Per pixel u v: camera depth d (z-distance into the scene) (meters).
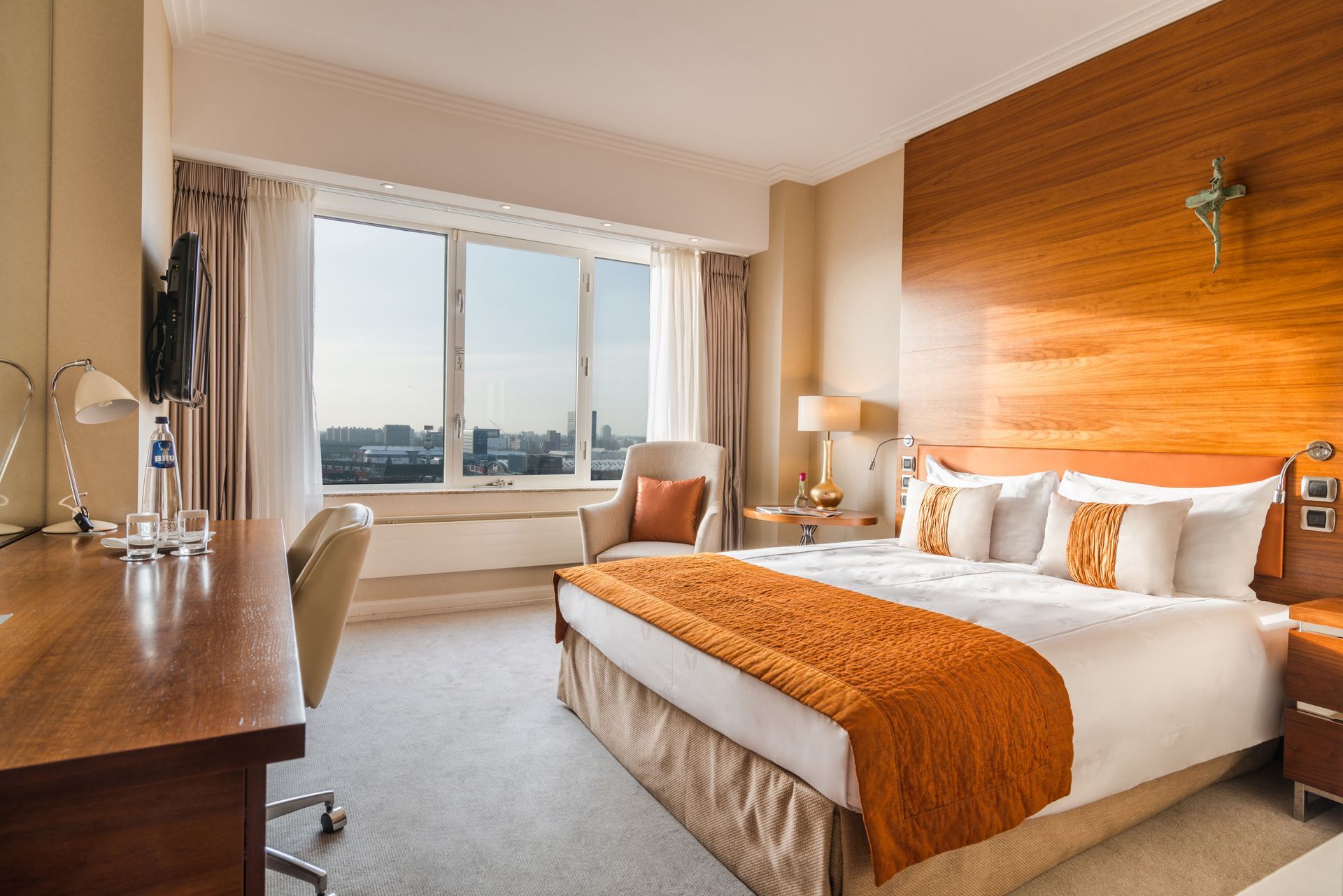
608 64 3.54
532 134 4.18
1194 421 2.91
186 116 3.34
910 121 4.09
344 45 3.40
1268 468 2.67
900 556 3.29
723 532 5.12
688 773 2.13
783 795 1.74
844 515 4.24
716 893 1.83
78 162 2.44
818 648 1.91
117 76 2.48
